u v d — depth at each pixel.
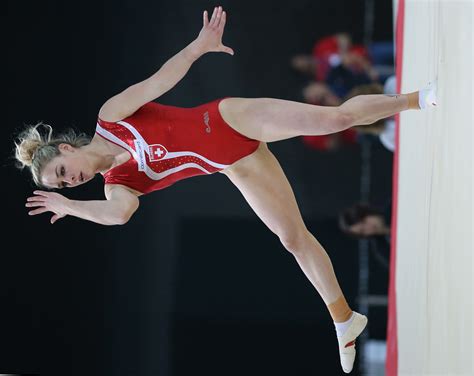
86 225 21.61
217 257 21.61
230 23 22.67
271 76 22.52
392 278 14.95
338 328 11.00
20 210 21.52
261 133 9.72
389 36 22.30
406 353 12.12
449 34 8.35
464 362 7.21
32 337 21.48
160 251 21.69
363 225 19.06
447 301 8.22
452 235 7.93
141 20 22.53
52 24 22.34
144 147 9.92
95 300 21.55
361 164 22.02
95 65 22.41
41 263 21.56
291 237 10.59
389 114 9.42
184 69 9.40
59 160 9.72
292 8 22.61
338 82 22.36
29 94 22.20
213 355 21.36
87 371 21.41
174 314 21.52
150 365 21.44
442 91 8.74
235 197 21.72
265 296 21.45
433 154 9.59
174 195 21.80
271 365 21.23
